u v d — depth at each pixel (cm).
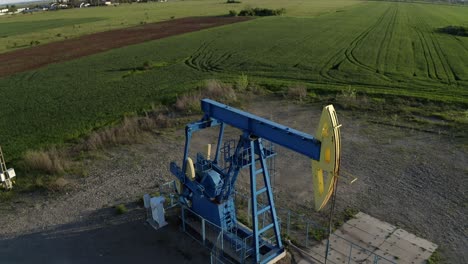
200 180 1170
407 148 1658
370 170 1491
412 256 1037
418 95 2284
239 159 991
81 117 2228
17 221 1261
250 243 1095
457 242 1086
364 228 1156
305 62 3525
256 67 3366
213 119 1116
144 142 1822
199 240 1138
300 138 820
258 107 2238
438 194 1317
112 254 1096
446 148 1638
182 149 1739
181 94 2439
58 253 1106
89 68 3694
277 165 1565
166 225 1211
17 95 2811
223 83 2638
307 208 1274
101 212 1291
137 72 3409
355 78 2900
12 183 1480
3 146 1848
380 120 1972
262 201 1311
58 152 1722
